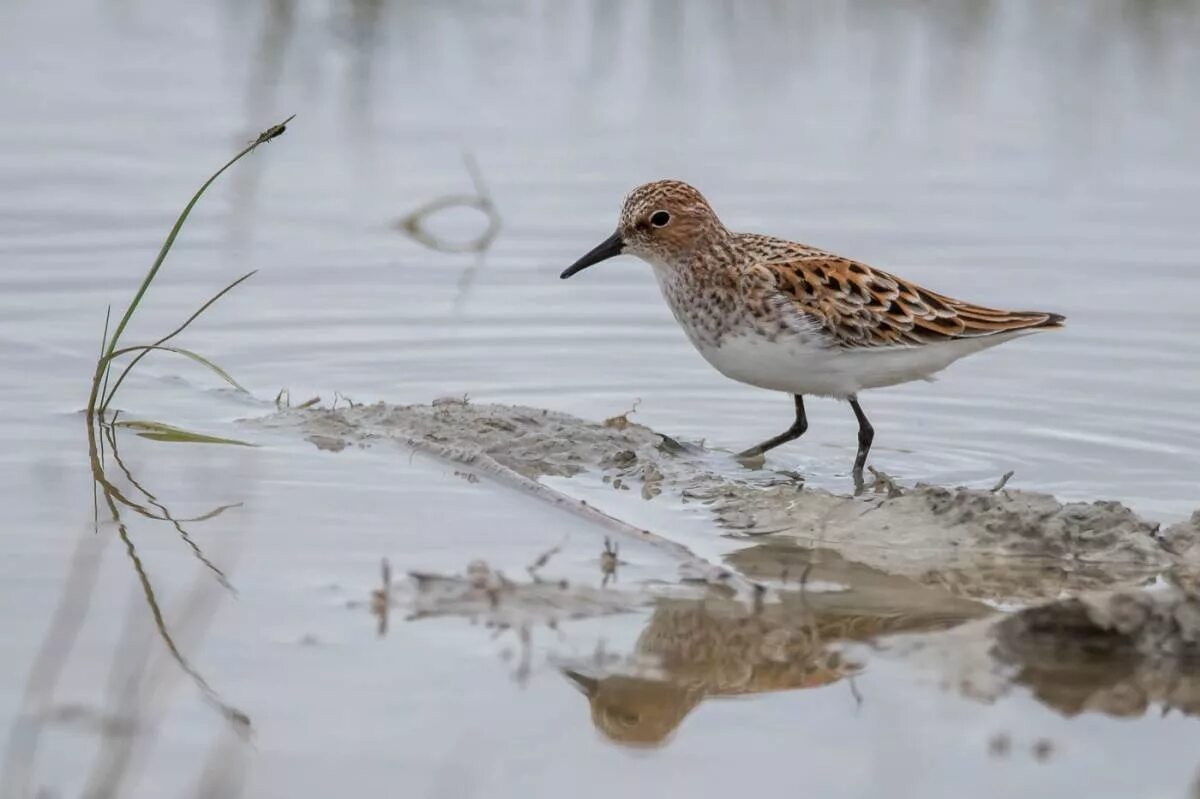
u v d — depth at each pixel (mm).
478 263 17391
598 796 7859
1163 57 22109
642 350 15703
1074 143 20250
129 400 13641
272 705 8625
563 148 20016
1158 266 17250
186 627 9492
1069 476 12711
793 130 20594
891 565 10773
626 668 9195
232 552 10633
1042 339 15820
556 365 15242
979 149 20125
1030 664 9328
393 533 11039
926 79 21797
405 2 22703
